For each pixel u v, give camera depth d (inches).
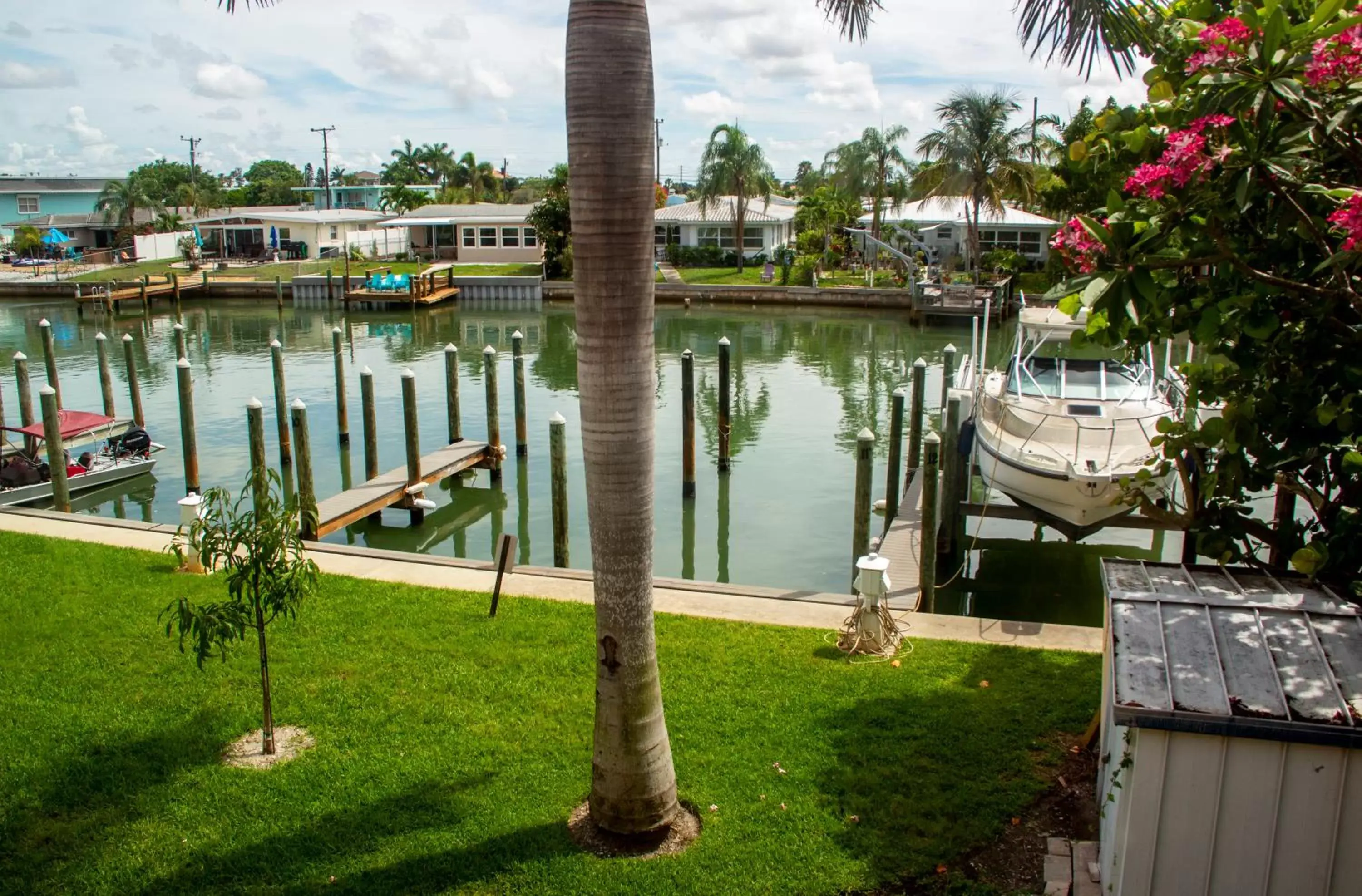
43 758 266.4
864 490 474.9
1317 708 176.2
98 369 1245.7
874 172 2057.1
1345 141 216.8
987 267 1795.0
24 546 443.5
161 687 307.6
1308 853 181.0
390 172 4626.0
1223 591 221.3
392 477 675.4
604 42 187.6
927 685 307.1
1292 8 218.5
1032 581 537.0
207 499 276.7
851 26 300.8
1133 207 215.9
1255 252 233.9
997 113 1648.6
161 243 2647.6
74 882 217.2
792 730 279.3
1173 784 183.8
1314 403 233.3
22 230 2728.8
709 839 230.5
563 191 2038.6
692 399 689.0
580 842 230.7
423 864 222.5
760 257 2101.4
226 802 246.1
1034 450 519.5
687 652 330.6
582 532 657.6
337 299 1926.7
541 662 324.8
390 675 316.2
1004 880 217.6
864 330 1531.7
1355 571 223.5
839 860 223.0
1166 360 561.3
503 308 1883.6
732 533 629.6
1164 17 241.4
